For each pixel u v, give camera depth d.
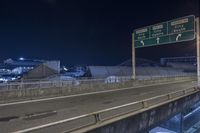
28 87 19.48
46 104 15.74
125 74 43.09
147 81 35.09
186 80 47.84
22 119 11.18
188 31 25.48
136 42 32.38
